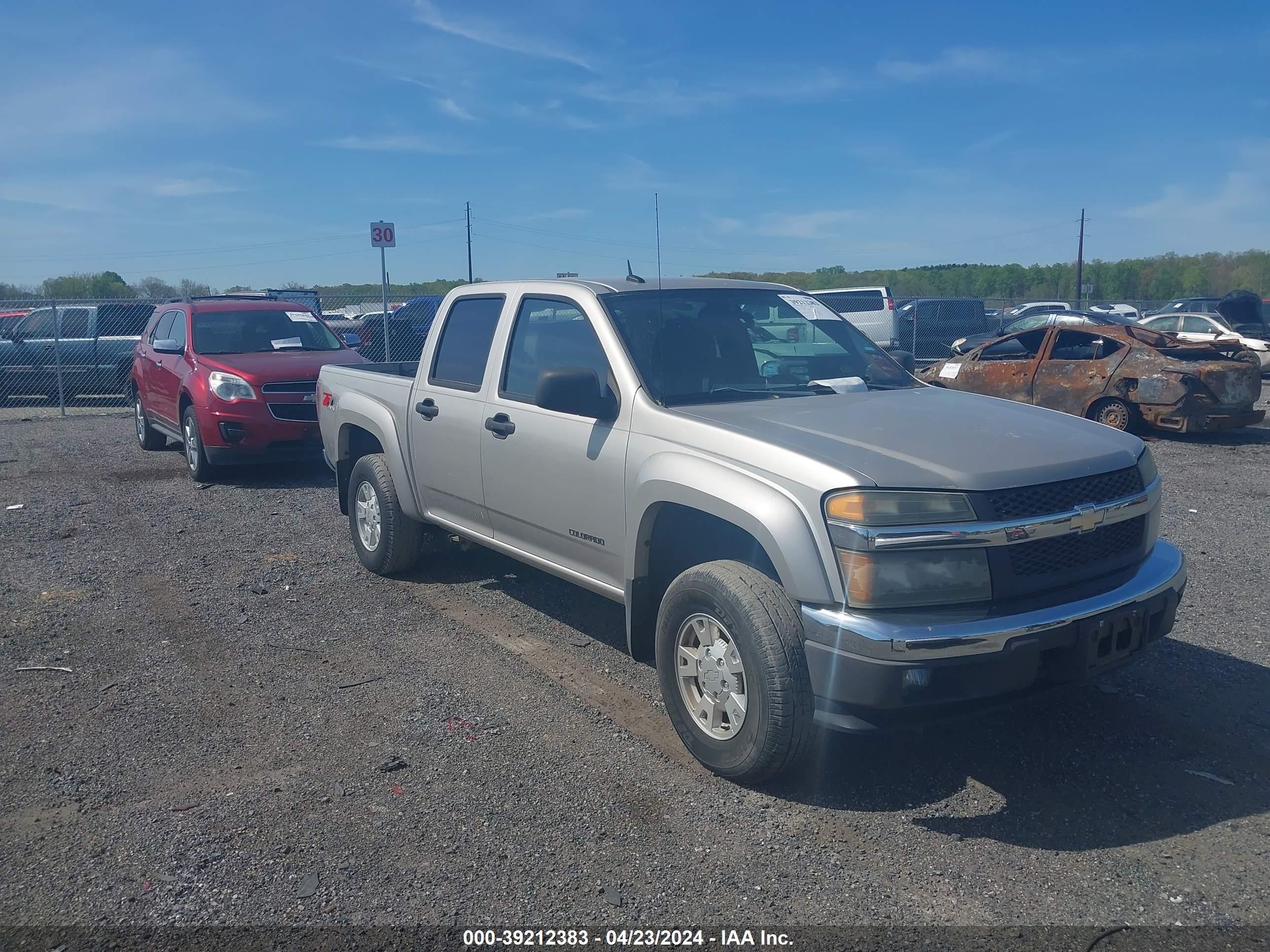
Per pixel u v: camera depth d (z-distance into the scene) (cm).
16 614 608
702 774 400
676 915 310
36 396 1770
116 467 1148
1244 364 1266
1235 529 806
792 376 497
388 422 641
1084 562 376
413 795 385
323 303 2139
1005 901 316
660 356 465
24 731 446
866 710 349
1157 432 1402
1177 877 327
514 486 521
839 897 319
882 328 2133
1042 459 376
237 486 1023
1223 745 421
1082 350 1373
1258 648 533
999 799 379
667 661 411
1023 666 347
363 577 683
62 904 318
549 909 313
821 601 354
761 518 367
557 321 514
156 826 364
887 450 376
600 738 434
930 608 347
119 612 613
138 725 451
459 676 507
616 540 452
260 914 312
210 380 1005
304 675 510
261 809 376
